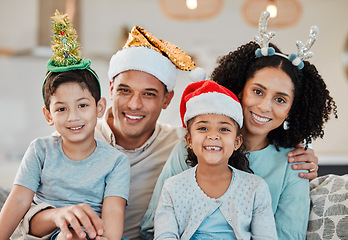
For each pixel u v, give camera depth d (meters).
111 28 4.09
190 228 1.22
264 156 1.45
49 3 3.87
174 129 1.64
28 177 1.24
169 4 3.49
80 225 1.09
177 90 4.11
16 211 1.20
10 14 3.82
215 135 1.21
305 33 4.56
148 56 1.44
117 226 1.18
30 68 3.91
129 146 1.56
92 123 1.25
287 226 1.35
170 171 1.41
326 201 1.38
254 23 3.74
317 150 4.52
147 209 1.41
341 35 4.57
